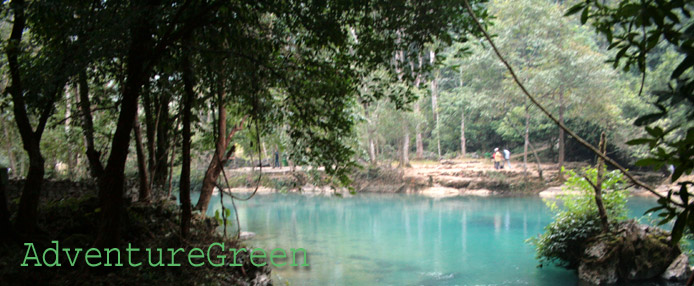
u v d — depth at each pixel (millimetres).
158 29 5914
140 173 9148
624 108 28312
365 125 31562
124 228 7352
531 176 30562
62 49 6137
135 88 5820
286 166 37219
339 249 13867
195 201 25234
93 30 5695
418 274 10953
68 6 5750
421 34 6301
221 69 7188
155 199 9695
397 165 36438
